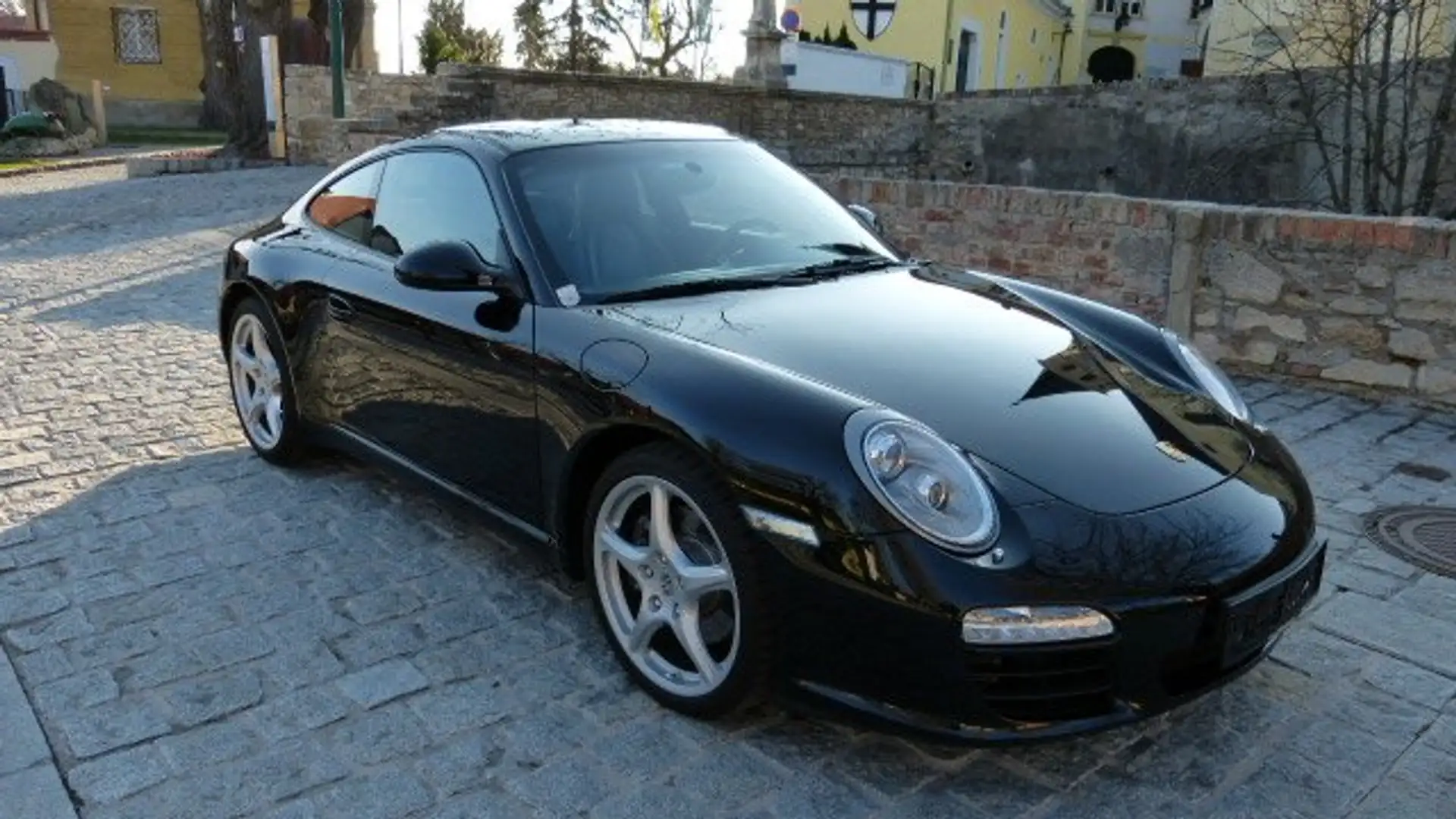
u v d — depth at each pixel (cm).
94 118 2894
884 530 246
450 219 376
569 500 315
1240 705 299
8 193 1560
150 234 1139
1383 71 1045
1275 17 1734
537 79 1516
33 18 3419
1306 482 305
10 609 345
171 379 602
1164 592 245
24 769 266
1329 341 600
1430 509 443
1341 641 335
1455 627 344
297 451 459
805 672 260
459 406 352
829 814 254
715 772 269
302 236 450
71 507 426
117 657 318
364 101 1822
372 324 387
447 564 379
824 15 2858
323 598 355
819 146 1741
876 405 267
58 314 759
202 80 3606
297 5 3566
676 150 401
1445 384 569
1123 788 265
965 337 319
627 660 304
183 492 442
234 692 301
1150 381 322
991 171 1775
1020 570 240
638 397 286
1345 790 266
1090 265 686
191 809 254
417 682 307
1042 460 264
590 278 336
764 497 259
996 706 244
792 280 354
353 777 266
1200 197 1530
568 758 275
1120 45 3994
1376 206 1069
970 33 2984
